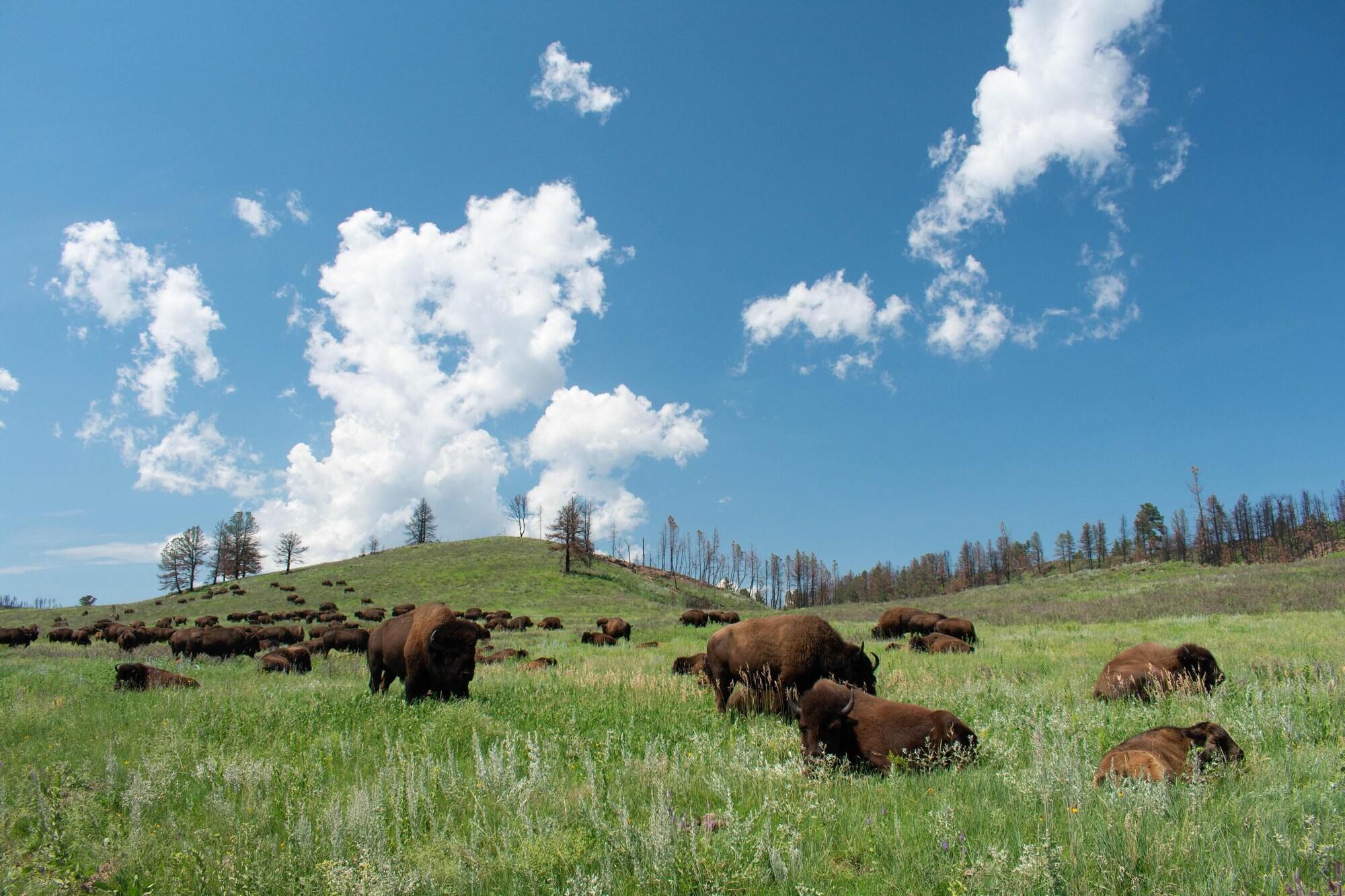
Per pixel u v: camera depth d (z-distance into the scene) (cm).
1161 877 363
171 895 404
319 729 865
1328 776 513
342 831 446
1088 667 1265
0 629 3744
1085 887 355
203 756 723
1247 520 11081
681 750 725
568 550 8169
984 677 1221
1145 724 757
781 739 755
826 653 961
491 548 9494
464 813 531
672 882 382
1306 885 345
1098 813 440
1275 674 1019
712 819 483
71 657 2553
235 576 9806
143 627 3844
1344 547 9819
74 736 852
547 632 4016
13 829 504
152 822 523
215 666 2175
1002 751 639
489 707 993
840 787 584
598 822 461
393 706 1012
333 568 8700
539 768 600
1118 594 4478
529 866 402
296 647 2173
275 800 566
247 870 411
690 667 1509
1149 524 11444
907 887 380
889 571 13838
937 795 534
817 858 426
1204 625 2205
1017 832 428
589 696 1108
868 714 688
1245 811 452
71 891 409
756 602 10988
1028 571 14012
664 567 12669
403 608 5741
